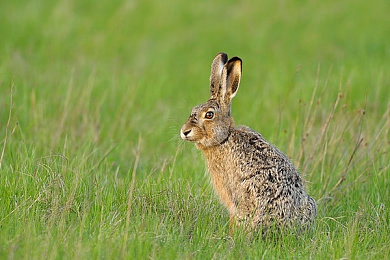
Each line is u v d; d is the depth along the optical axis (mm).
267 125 36500
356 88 40406
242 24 56781
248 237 22297
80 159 27250
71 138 30531
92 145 30047
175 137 27484
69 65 45062
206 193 25469
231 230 23156
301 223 22938
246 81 44406
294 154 29375
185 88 44406
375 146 29891
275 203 22656
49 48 49375
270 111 38625
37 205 22625
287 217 22703
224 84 24047
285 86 41844
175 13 59156
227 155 23766
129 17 57812
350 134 31078
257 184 22953
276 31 55406
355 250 21359
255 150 23406
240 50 51688
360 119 30641
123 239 20094
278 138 30672
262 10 59719
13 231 20719
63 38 52094
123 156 31203
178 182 25609
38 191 23500
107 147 31156
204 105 23984
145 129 34875
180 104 39438
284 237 22125
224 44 52812
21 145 28062
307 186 26734
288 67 47031
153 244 20328
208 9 60312
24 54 47219
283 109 36062
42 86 38094
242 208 23141
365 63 46906
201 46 52625
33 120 32125
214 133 23672
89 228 21297
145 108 38469
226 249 21062
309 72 45719
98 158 29297
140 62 49000
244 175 23250
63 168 25109
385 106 37750
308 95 39375
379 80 39750
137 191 24469
